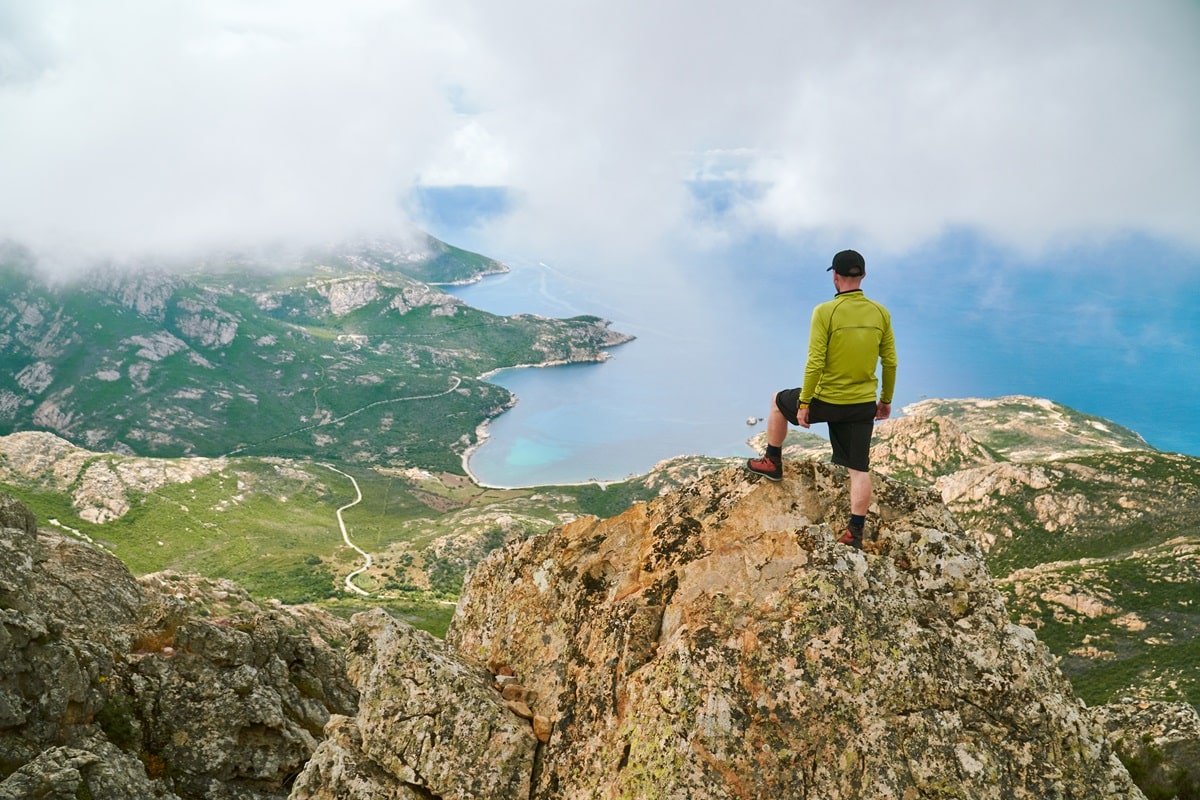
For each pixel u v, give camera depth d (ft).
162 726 94.48
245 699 99.04
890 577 37.22
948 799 31.04
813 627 34.04
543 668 43.29
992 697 33.91
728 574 37.78
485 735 39.83
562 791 37.01
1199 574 463.42
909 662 33.73
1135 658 410.93
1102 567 497.46
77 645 92.99
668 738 32.37
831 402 37.83
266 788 95.50
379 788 39.86
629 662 37.55
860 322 36.68
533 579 46.65
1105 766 32.91
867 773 31.27
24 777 76.33
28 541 122.72
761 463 41.91
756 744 31.81
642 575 41.24
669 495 44.57
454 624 50.47
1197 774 65.67
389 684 42.27
